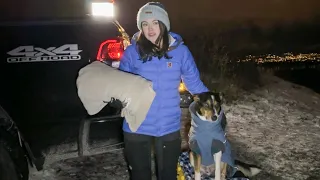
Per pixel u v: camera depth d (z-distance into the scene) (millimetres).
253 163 4496
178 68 2686
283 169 4355
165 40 2600
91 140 3404
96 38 3406
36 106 3307
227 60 9680
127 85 2545
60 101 3338
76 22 3443
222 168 3516
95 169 4129
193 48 10133
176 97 2738
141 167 2773
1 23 3426
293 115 6785
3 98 3262
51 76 3318
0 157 2652
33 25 3365
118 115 3406
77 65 3359
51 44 3322
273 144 5191
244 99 7820
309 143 5258
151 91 2529
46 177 3865
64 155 3396
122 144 3471
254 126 6039
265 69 11844
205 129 3152
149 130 2697
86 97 2646
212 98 3102
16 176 2748
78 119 3359
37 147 3332
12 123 2955
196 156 3318
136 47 2656
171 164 2838
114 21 3625
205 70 8984
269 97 8109
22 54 3281
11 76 3270
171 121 2732
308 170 4336
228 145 3402
